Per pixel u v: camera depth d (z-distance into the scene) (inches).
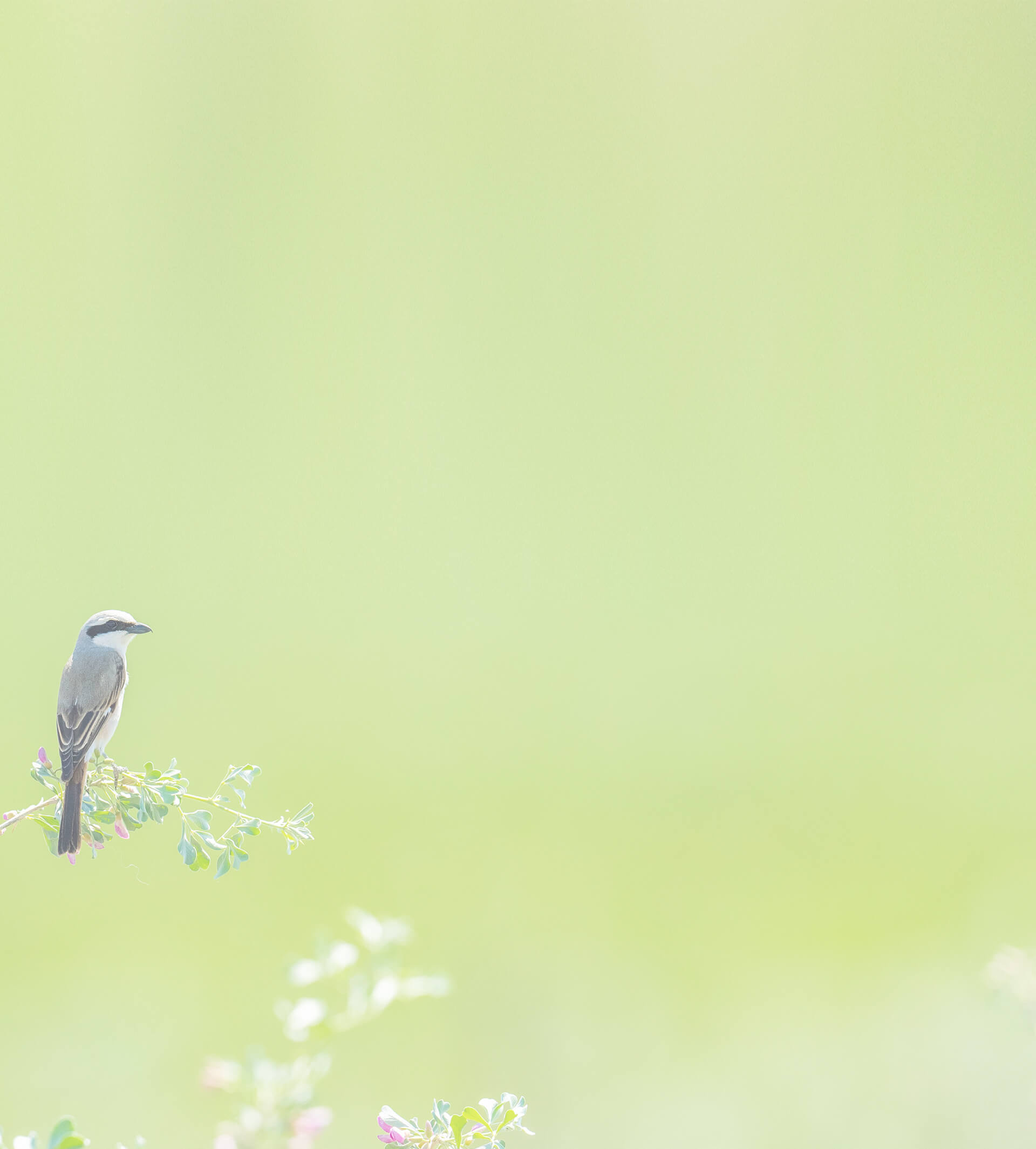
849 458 1165.7
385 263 1223.5
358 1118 309.1
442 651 847.7
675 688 775.7
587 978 395.9
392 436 1140.5
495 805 580.7
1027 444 1182.9
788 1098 295.6
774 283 1254.3
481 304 1232.8
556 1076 324.2
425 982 159.3
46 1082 325.4
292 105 1261.1
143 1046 350.0
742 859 531.2
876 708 727.1
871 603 964.6
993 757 645.9
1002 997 179.9
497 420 1173.1
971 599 968.9
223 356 1151.6
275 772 630.5
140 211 1171.9
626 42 1323.8
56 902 474.9
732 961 414.3
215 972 413.7
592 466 1152.8
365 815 569.3
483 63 1310.3
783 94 1310.3
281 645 838.5
